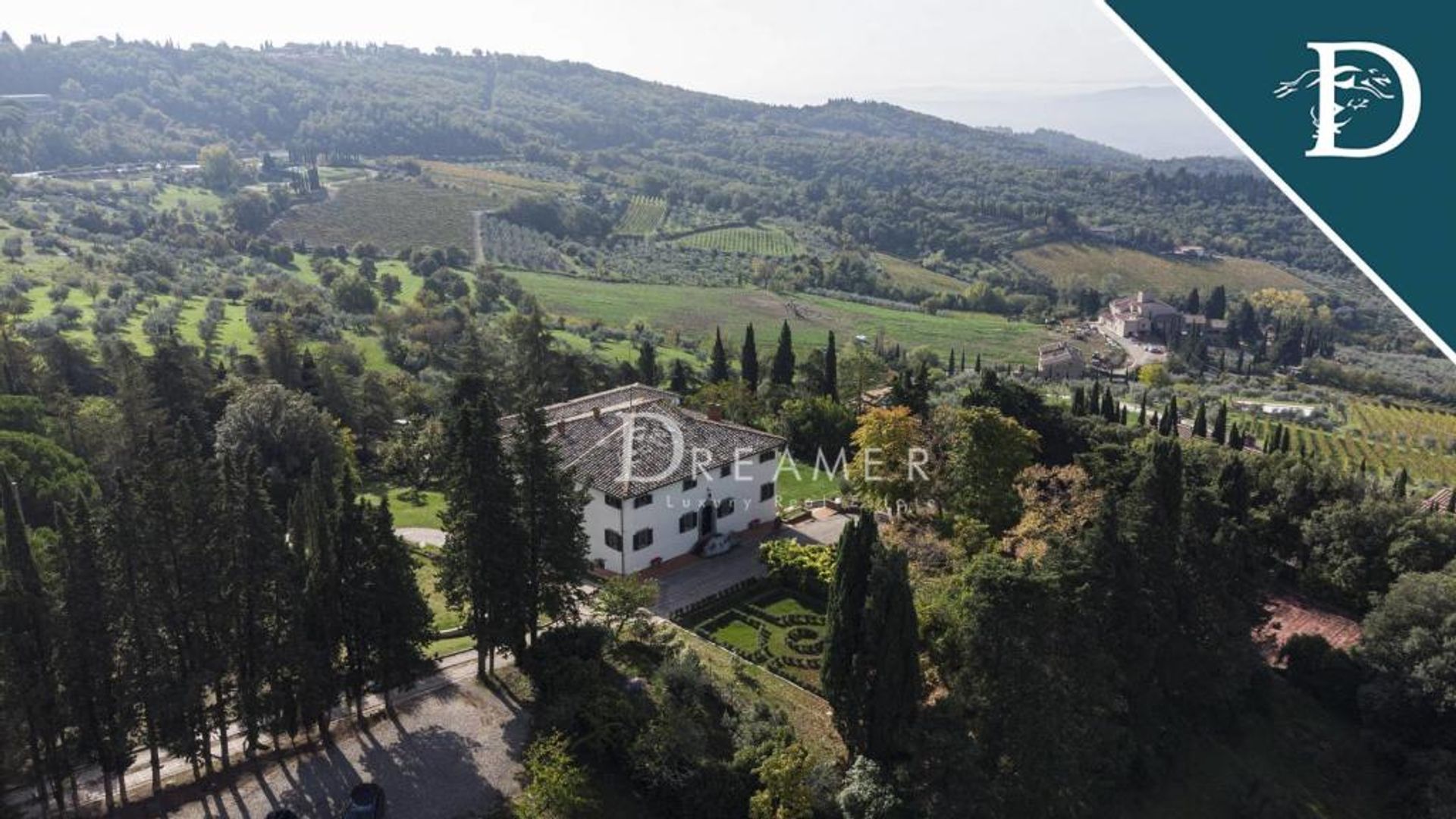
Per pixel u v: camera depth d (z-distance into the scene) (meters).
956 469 68.38
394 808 39.81
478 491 47.06
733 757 43.28
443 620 58.12
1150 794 50.19
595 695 45.72
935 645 50.69
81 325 116.25
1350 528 75.69
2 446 64.25
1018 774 43.25
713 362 120.81
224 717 42.25
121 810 39.56
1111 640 49.53
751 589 64.25
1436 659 55.75
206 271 160.00
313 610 44.16
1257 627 61.97
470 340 114.69
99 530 39.09
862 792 40.94
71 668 37.97
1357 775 55.84
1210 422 154.75
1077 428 90.38
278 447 75.94
